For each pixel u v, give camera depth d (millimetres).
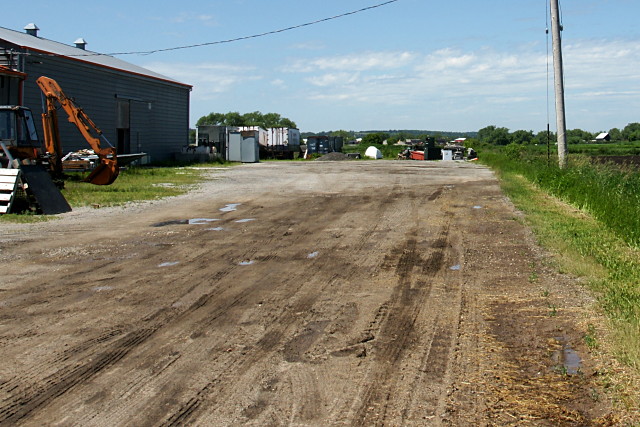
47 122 19109
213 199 17984
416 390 4527
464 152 60031
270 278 8094
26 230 12039
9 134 16844
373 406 4266
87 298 7078
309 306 6762
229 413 4168
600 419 4051
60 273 8336
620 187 14039
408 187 22047
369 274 8312
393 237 11227
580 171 17641
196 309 6648
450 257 9375
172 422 4035
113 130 35125
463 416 4109
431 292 7340
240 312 6531
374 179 26359
